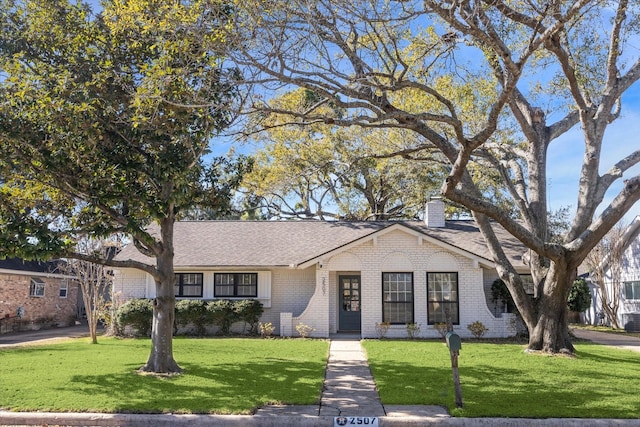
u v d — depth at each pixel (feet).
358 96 38.17
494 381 35.73
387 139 62.13
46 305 96.43
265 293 71.31
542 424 26.25
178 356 47.14
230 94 37.73
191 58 34.58
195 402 29.73
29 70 35.45
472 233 76.89
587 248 45.27
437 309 67.21
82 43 37.40
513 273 50.44
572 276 47.47
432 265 67.62
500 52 33.65
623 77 48.44
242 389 33.17
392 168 84.94
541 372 39.11
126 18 34.94
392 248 68.03
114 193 35.60
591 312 98.02
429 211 80.18
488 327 65.92
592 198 48.16
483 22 35.45
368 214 112.47
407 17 35.96
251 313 68.18
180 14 33.55
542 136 53.11
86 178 35.37
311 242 76.48
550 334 48.42
